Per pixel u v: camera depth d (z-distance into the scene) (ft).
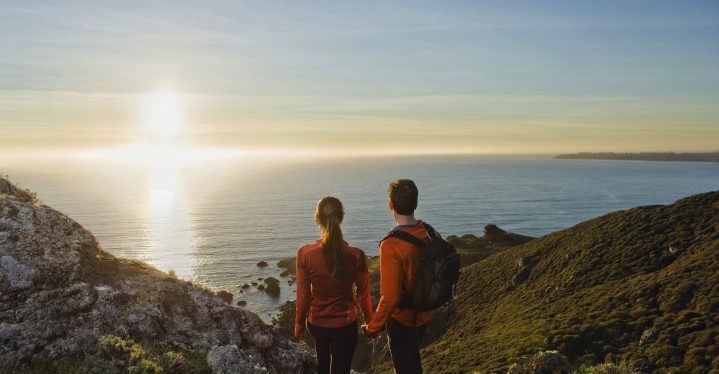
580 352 139.13
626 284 180.65
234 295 433.48
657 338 133.28
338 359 16.11
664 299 155.53
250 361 19.26
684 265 176.76
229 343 21.30
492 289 250.98
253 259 647.97
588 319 157.69
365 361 204.85
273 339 23.15
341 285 15.87
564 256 238.48
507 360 137.59
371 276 327.06
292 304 387.34
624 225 243.19
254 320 23.48
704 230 205.16
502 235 454.81
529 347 144.87
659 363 121.90
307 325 16.53
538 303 200.95
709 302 141.18
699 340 123.85
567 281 211.00
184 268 586.45
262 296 427.74
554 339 146.82
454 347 169.07
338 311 15.98
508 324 185.06
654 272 185.37
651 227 228.43
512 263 272.31
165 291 21.91
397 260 14.32
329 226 15.65
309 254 15.88
